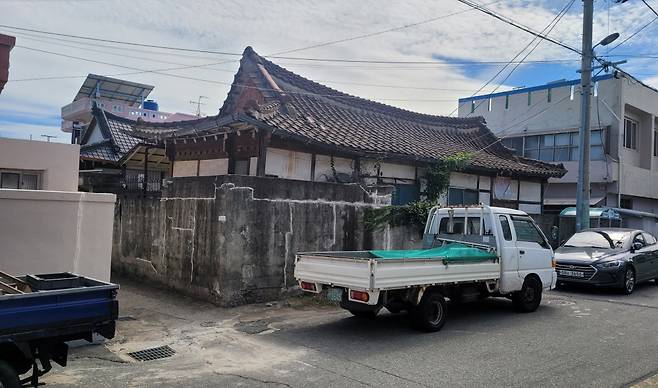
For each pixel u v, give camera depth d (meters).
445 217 9.89
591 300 11.13
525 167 18.34
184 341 7.20
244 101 14.70
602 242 13.30
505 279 8.93
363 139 13.45
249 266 9.44
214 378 5.67
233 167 12.36
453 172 15.79
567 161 24.94
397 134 15.98
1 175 9.39
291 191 10.03
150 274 11.45
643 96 25.48
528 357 6.55
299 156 12.17
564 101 25.06
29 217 7.36
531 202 19.11
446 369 6.01
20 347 4.35
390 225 11.78
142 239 11.84
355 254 8.70
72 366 6.05
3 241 7.15
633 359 6.52
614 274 11.83
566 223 18.25
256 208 9.50
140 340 7.23
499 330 8.04
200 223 9.90
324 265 7.70
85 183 17.16
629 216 19.88
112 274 12.62
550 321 8.79
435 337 7.52
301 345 7.02
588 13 15.47
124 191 16.00
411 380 5.62
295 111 13.12
